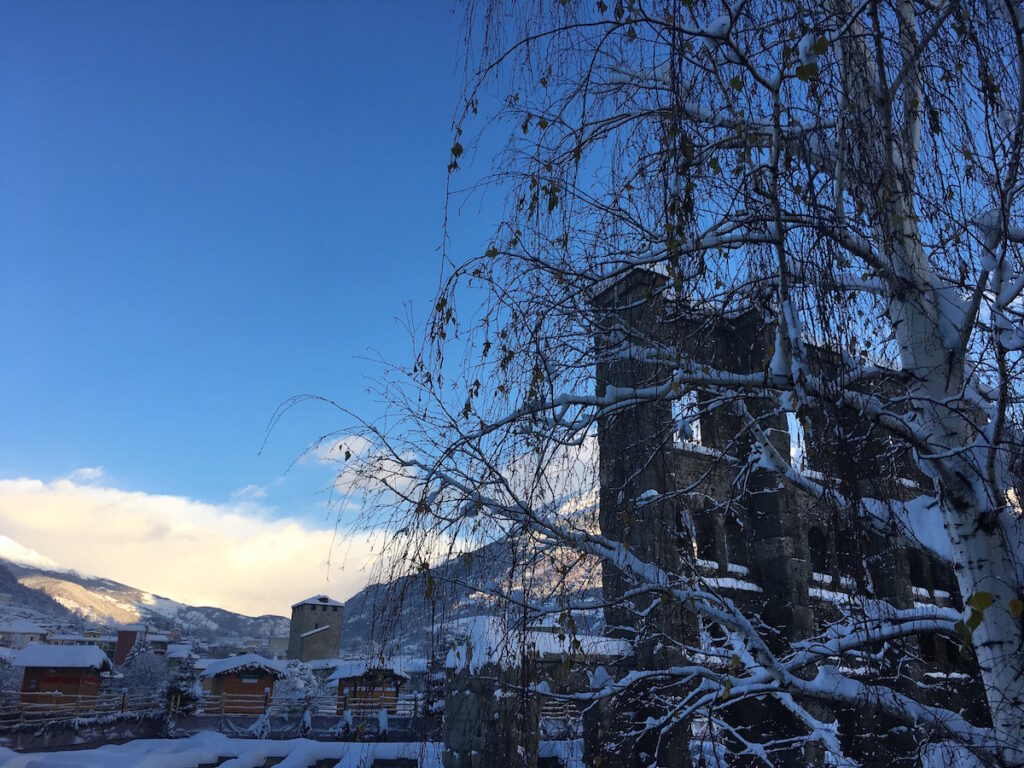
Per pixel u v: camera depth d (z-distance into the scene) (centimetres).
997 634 573
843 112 550
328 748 2823
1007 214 500
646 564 737
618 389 696
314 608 9312
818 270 524
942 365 614
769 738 1761
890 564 2223
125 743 3338
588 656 871
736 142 615
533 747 938
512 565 683
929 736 591
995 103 515
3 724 3247
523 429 695
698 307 662
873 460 616
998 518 589
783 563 2120
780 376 612
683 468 1894
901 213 623
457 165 642
